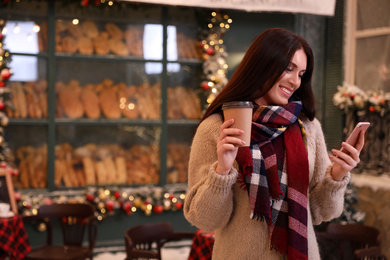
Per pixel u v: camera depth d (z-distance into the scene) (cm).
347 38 545
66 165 493
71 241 423
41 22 479
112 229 494
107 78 508
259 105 163
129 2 495
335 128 552
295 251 147
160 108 519
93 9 496
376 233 342
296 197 151
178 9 518
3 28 463
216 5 474
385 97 487
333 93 557
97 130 505
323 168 163
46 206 414
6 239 356
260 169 149
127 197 495
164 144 518
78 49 493
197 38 527
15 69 472
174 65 522
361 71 535
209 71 518
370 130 512
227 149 131
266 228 151
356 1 539
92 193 485
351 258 386
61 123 487
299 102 161
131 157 514
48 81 482
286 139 157
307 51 160
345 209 470
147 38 513
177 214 516
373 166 507
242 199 153
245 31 534
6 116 460
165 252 490
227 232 156
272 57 153
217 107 159
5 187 409
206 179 147
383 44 511
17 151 478
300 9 501
